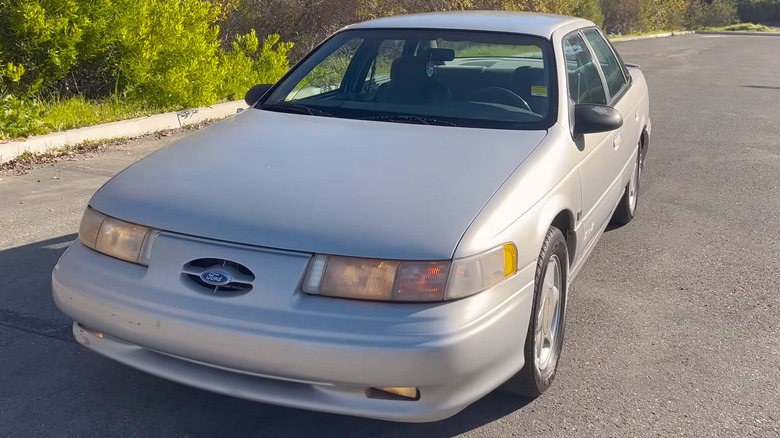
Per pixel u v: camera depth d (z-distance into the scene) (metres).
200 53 9.94
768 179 7.70
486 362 2.80
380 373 2.63
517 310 2.95
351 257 2.70
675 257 5.43
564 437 3.19
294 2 13.69
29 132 7.84
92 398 3.37
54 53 8.69
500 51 4.29
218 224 2.83
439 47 4.38
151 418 3.24
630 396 3.53
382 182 3.10
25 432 3.11
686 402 3.48
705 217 6.41
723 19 56.56
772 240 5.83
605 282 4.94
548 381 3.49
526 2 20.36
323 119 3.93
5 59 8.69
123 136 8.52
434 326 2.64
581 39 4.89
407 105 4.07
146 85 9.59
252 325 2.68
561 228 3.72
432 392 2.72
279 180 3.12
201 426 3.19
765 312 4.50
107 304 2.89
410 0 15.64
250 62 11.01
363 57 4.51
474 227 2.83
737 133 10.24
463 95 4.08
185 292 2.80
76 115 8.56
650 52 26.56
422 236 2.75
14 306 4.21
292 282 2.70
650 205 6.75
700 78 17.45
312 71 4.52
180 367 2.91
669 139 9.75
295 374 2.68
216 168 3.28
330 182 3.10
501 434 3.20
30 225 5.53
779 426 3.30
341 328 2.63
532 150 3.51
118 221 3.00
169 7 9.93
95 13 9.17
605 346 4.03
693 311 4.51
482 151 3.46
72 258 3.10
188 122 9.44
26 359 3.67
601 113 3.88
